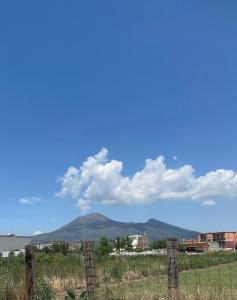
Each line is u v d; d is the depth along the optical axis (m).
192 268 33.03
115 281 23.91
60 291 18.06
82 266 26.72
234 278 24.36
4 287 14.02
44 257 31.39
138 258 35.78
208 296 13.09
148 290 15.20
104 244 45.69
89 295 13.60
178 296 12.87
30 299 13.72
